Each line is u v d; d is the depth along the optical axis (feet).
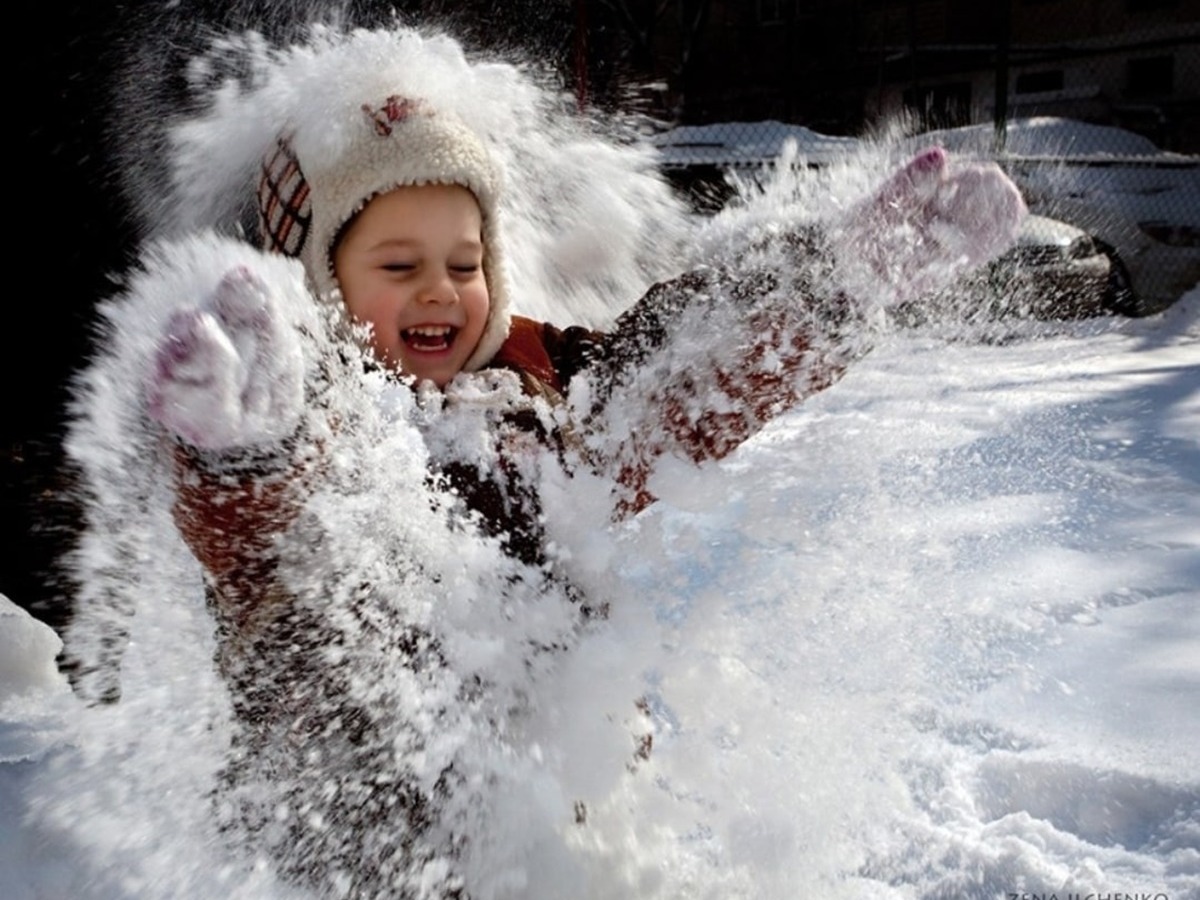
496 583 5.50
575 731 5.56
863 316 6.11
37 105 11.44
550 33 20.39
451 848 5.40
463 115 6.09
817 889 6.02
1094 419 15.69
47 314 11.79
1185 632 8.72
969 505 11.79
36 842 6.15
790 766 6.15
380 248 5.74
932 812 6.71
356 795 5.40
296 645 5.22
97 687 7.69
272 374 4.60
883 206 6.09
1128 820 6.65
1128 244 30.35
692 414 6.10
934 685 7.97
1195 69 61.57
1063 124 38.19
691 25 63.31
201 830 5.70
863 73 60.95
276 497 4.80
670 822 5.85
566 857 5.46
